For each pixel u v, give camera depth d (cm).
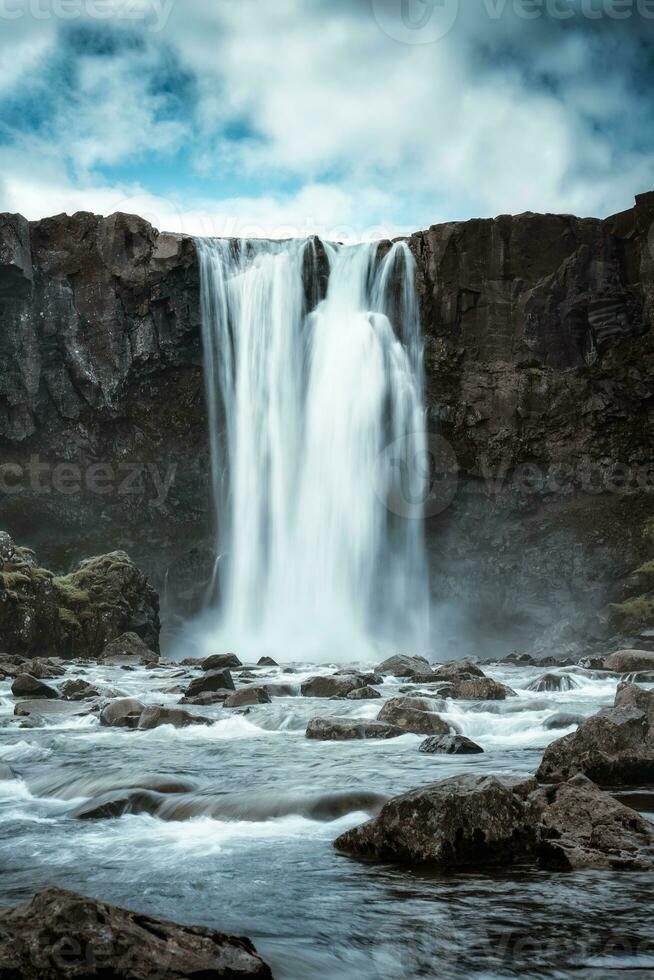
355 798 983
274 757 1326
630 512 5638
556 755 1091
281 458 5862
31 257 5656
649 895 654
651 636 4741
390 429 5900
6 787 1156
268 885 695
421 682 2770
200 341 5778
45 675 3053
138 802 1009
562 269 5794
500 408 5822
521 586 5722
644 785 1056
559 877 705
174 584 5834
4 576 3866
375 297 5938
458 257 5875
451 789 786
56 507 5766
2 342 5588
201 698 2158
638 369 5697
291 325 5928
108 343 5703
